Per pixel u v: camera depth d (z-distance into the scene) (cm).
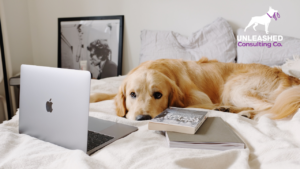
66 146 69
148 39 168
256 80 121
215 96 128
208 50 144
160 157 61
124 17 199
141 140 76
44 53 254
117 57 204
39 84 74
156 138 80
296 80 114
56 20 239
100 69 213
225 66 132
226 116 101
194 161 58
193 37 150
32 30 255
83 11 221
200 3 164
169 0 175
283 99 107
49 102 72
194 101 126
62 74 69
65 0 229
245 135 81
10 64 213
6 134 76
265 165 60
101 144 72
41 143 71
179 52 152
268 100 115
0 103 215
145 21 189
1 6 201
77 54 225
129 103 125
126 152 66
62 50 234
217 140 71
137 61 200
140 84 124
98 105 129
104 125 90
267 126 86
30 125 78
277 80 118
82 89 65
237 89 122
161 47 159
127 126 90
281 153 62
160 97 123
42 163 59
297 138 75
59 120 70
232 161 62
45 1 241
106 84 156
